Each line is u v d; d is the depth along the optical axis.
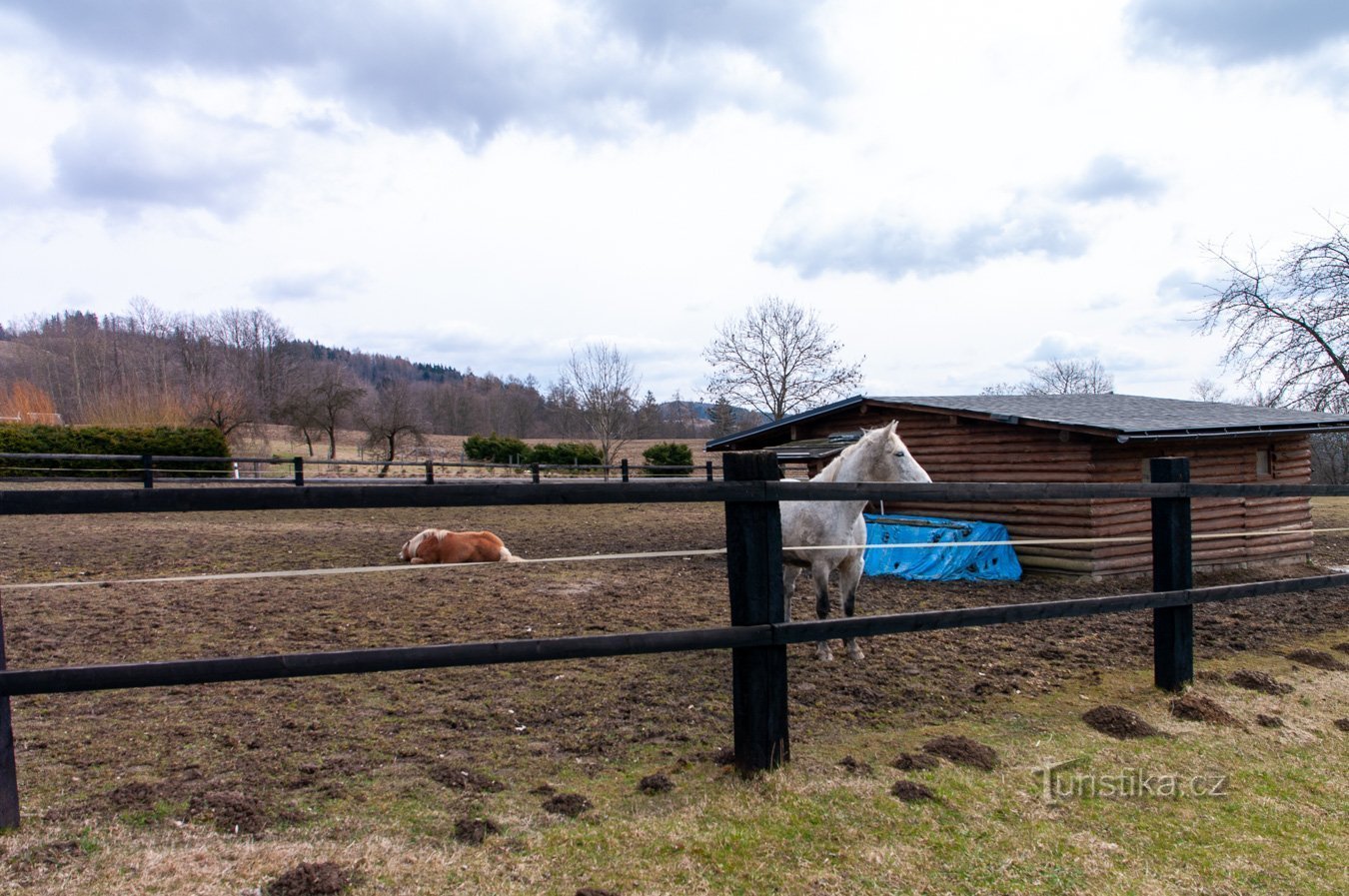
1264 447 12.12
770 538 3.53
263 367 57.75
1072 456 10.04
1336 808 3.69
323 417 37.72
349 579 8.93
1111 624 7.18
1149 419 10.51
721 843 3.02
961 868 2.98
